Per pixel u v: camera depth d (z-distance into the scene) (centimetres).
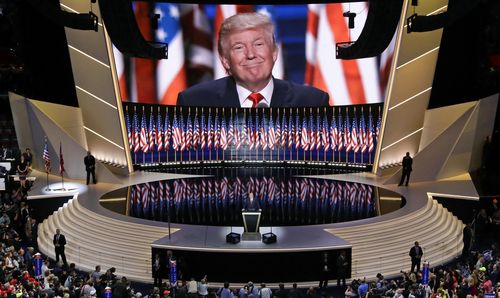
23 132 3644
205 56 3994
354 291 2195
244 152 4212
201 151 4194
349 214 2994
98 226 2872
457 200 3191
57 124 3544
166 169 4044
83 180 3603
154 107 4062
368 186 3525
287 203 3212
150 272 2627
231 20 3959
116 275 2541
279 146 4184
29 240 2812
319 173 3906
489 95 3506
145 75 3947
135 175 3812
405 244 2766
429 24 2541
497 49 3866
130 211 3039
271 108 4138
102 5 2345
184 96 4022
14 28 4050
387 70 3862
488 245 2881
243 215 2636
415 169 3528
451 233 2941
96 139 3738
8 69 4044
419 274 2322
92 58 3531
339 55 3269
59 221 3020
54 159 3609
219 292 2248
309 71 4009
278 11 3950
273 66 4012
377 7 2444
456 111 3569
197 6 3934
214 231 2770
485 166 3638
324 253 2555
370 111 3991
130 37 2552
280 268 2544
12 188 3319
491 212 3145
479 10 3438
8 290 1966
